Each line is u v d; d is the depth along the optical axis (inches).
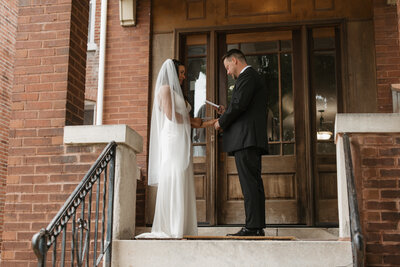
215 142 222.7
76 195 114.6
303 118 220.5
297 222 212.7
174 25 237.1
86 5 176.7
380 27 216.8
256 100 158.9
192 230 153.1
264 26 227.0
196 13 235.6
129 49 237.6
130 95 233.3
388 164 131.6
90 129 147.3
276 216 214.2
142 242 130.5
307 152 214.2
